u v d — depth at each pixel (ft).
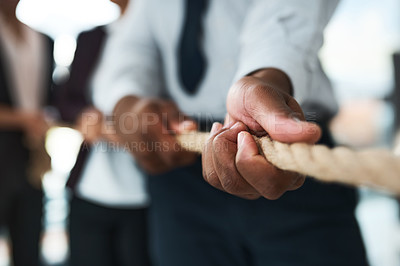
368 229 8.31
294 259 2.91
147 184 3.90
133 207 4.73
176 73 3.36
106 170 4.55
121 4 4.22
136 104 3.02
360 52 13.09
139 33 3.65
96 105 4.26
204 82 3.09
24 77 6.36
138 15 3.64
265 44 2.19
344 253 2.87
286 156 1.20
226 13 2.92
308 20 2.28
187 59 3.12
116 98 3.30
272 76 1.93
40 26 6.33
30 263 6.73
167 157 2.82
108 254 4.89
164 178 3.38
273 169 1.36
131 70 3.58
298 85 2.02
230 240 3.17
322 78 2.89
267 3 2.36
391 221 8.65
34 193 6.71
